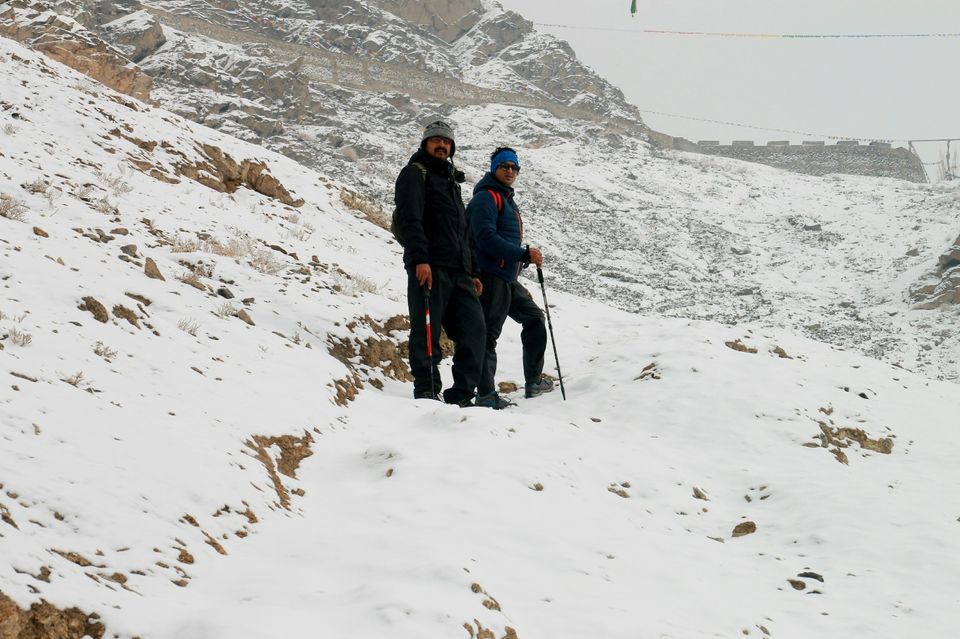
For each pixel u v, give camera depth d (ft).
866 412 28.99
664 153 345.51
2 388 13.94
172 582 11.67
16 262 20.21
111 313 19.98
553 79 499.10
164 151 46.01
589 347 36.55
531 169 254.88
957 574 17.67
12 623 9.50
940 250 192.24
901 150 459.73
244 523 14.12
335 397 22.47
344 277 37.17
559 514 17.39
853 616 15.79
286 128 233.55
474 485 17.62
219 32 337.93
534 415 25.79
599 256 183.42
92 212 30.68
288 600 11.73
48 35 108.47
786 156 464.65
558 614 13.19
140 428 15.10
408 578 12.75
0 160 32.37
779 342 34.35
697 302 161.99
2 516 11.03
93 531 11.73
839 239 217.77
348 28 428.97
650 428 26.58
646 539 17.78
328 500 16.75
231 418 17.78
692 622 14.14
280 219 46.52
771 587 17.10
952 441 28.25
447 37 539.29
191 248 31.91
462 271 26.12
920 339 147.02
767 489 22.76
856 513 20.74
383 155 226.99
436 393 25.86
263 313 28.14
